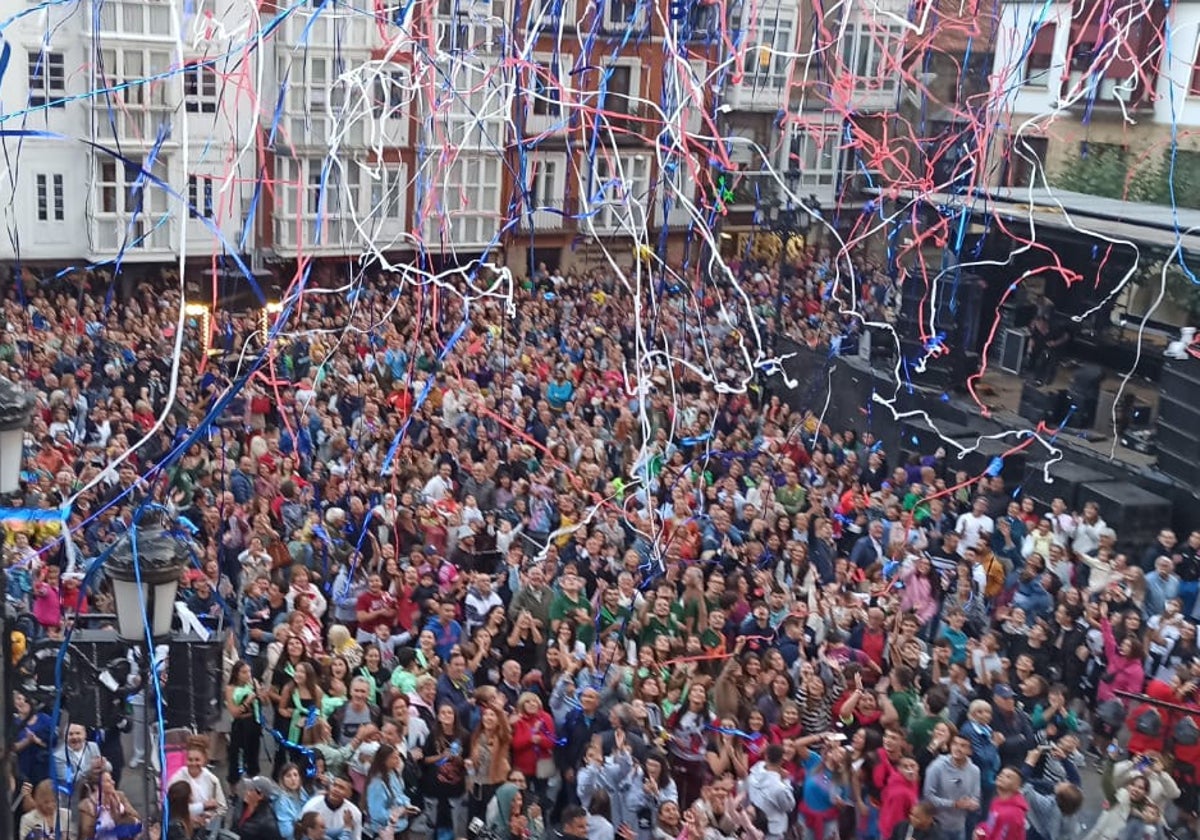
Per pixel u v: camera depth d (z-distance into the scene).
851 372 46.97
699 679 22.08
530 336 49.88
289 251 66.88
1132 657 25.69
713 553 28.36
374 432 35.66
